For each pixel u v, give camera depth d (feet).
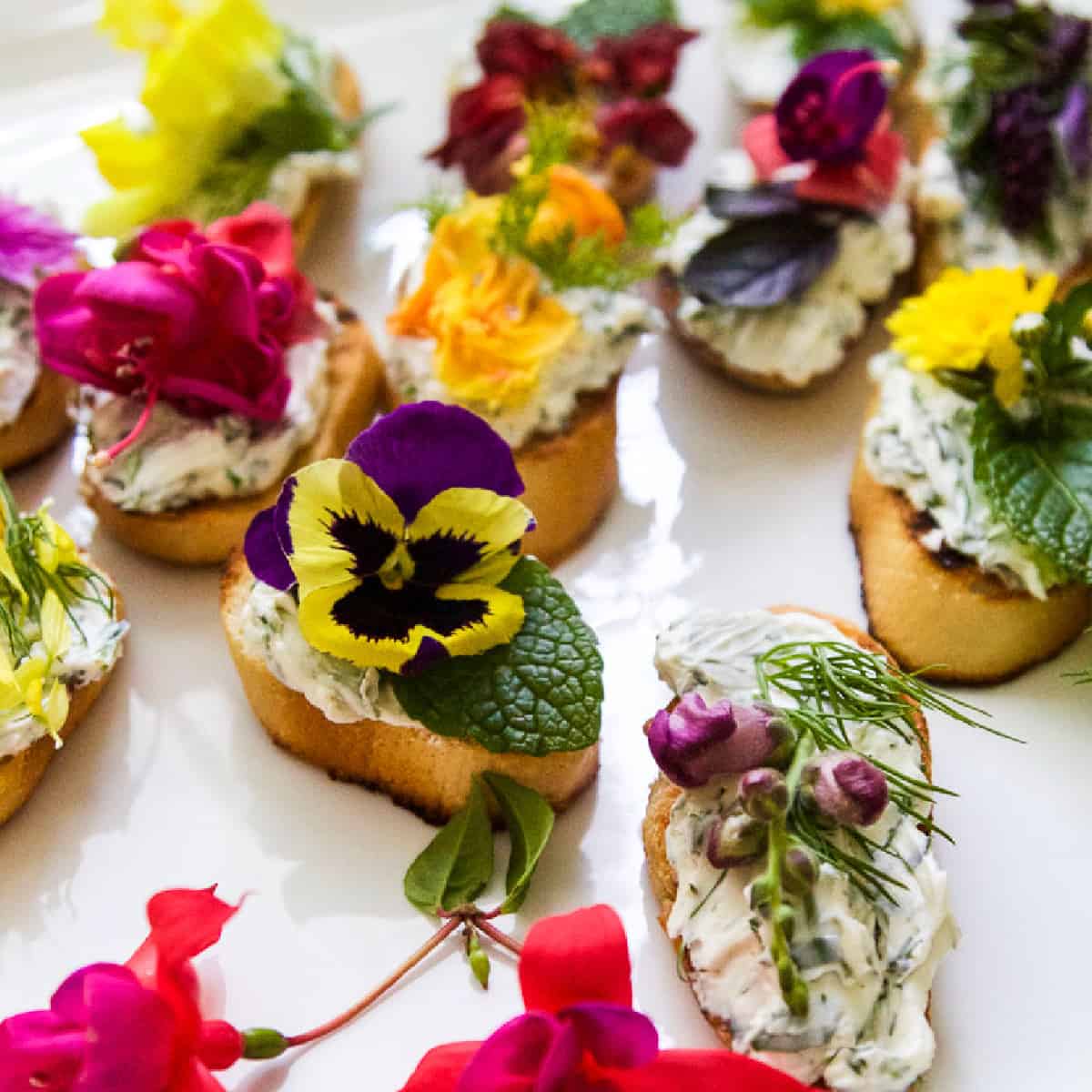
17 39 1.36
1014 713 1.08
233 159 1.25
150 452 1.10
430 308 1.13
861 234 1.21
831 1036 0.90
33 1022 0.90
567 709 0.99
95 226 1.23
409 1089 0.90
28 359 1.15
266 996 0.98
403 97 1.37
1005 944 1.00
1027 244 1.22
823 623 1.03
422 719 0.99
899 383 1.12
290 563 0.98
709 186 1.21
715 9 1.42
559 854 1.02
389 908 1.01
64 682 1.04
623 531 1.16
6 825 1.04
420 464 1.00
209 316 1.08
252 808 1.05
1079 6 1.33
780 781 0.91
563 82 1.27
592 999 0.89
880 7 1.36
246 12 1.23
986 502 1.07
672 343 1.24
